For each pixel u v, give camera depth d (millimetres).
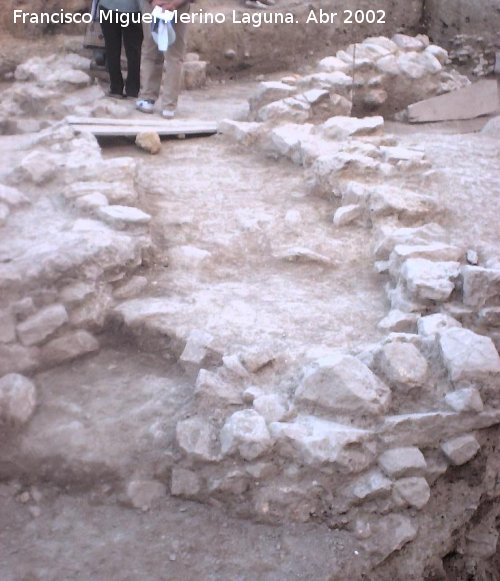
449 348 3635
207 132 6812
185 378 3756
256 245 4910
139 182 5535
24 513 3242
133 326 4023
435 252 4500
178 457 3340
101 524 3207
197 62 8852
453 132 7711
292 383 3604
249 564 3070
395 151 5906
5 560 3041
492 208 5324
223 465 3281
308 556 3109
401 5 10766
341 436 3260
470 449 3408
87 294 4043
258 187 5770
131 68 7598
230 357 3641
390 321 4035
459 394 3492
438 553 3277
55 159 5469
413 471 3297
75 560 3055
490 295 4090
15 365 3781
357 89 7887
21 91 7285
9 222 4727
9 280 3953
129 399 3645
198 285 4445
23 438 3441
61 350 3877
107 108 7105
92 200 4844
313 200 5559
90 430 3471
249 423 3295
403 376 3514
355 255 4859
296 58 9992
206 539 3158
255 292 4395
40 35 8484
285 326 4047
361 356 3701
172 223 5008
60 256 4078
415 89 8133
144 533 3172
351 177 5551
